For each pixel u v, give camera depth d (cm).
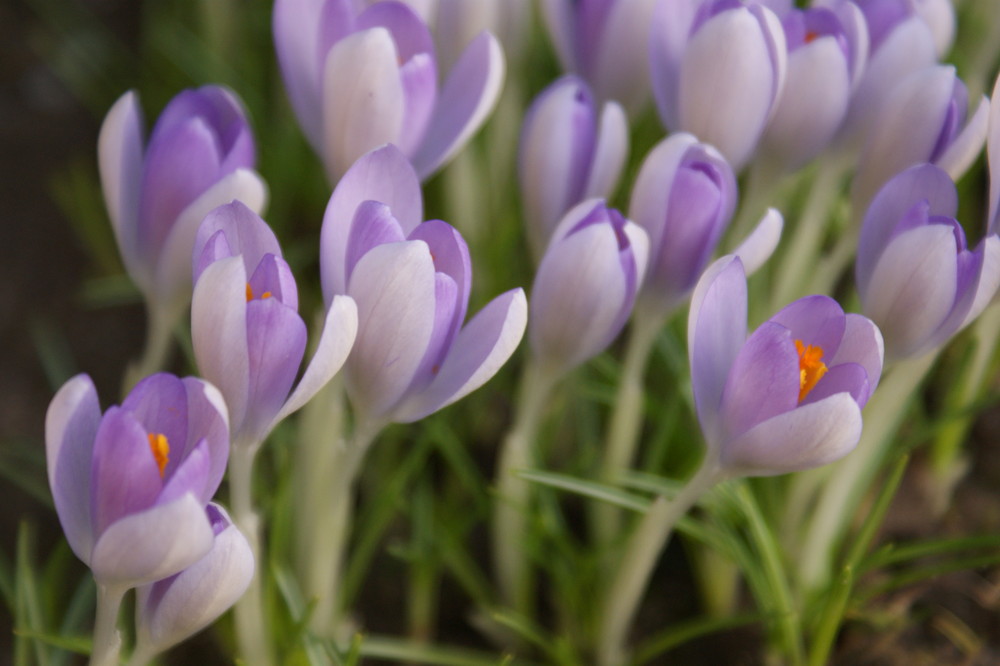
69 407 54
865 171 61
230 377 55
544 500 64
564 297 58
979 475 70
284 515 62
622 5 63
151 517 52
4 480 69
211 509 54
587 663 66
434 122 61
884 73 62
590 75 65
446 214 74
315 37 61
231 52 80
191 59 78
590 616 65
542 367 60
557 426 68
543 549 67
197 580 54
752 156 63
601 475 65
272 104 80
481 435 71
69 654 62
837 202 73
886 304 58
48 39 86
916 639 65
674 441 68
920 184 59
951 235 57
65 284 75
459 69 61
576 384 67
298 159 76
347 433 67
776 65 60
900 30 62
